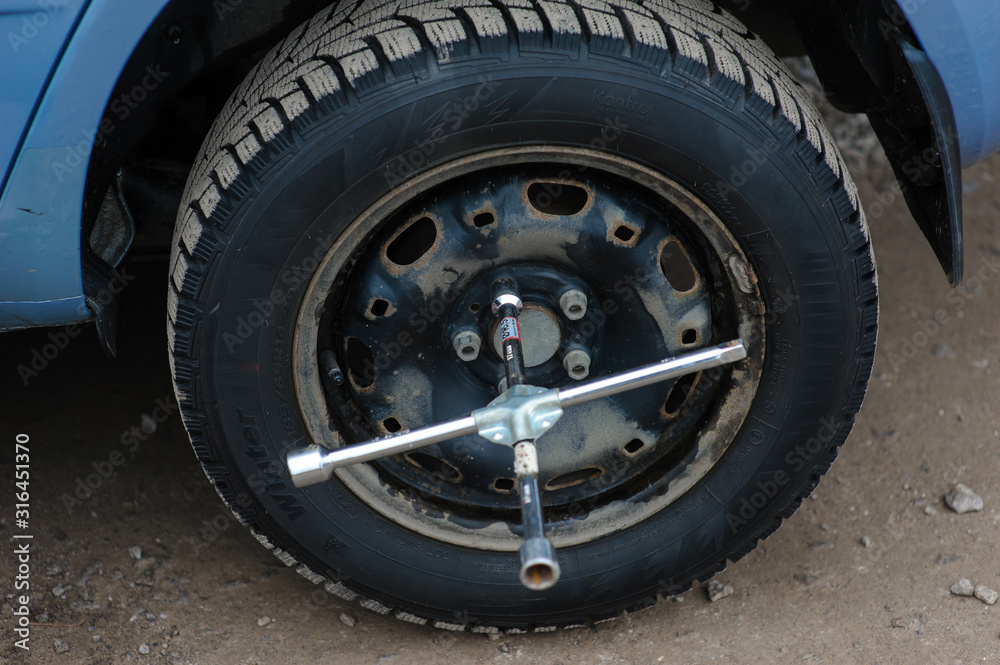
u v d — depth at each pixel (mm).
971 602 2006
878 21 1622
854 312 1673
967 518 2264
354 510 1765
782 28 2201
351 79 1417
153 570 2125
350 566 1829
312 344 1621
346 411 1734
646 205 1634
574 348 1711
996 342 2859
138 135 1624
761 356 1713
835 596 2053
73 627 1961
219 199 1470
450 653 1927
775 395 1736
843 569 2135
